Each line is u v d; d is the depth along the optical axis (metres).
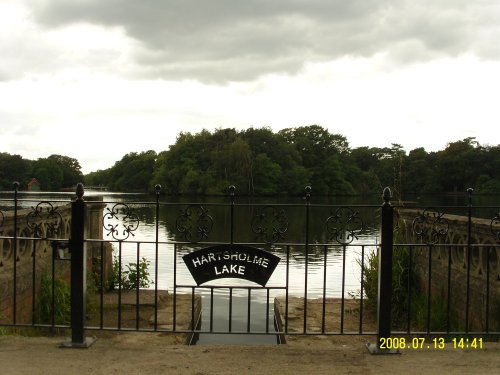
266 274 4.30
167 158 70.19
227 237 18.86
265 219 4.33
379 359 3.90
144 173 87.06
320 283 11.02
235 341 7.00
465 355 3.99
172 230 22.64
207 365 3.73
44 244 6.79
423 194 63.53
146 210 35.69
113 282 8.72
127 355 3.91
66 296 6.54
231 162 64.69
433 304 6.67
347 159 81.31
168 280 11.01
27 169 69.44
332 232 4.38
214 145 70.06
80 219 4.07
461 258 6.25
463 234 6.18
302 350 4.09
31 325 4.25
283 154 73.38
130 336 6.03
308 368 3.70
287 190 70.25
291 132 84.00
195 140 70.31
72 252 4.08
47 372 3.53
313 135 82.69
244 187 63.91
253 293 10.09
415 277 7.49
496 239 5.31
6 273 5.62
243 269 4.30
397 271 7.22
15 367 3.61
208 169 65.12
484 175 60.34
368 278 7.59
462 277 6.14
